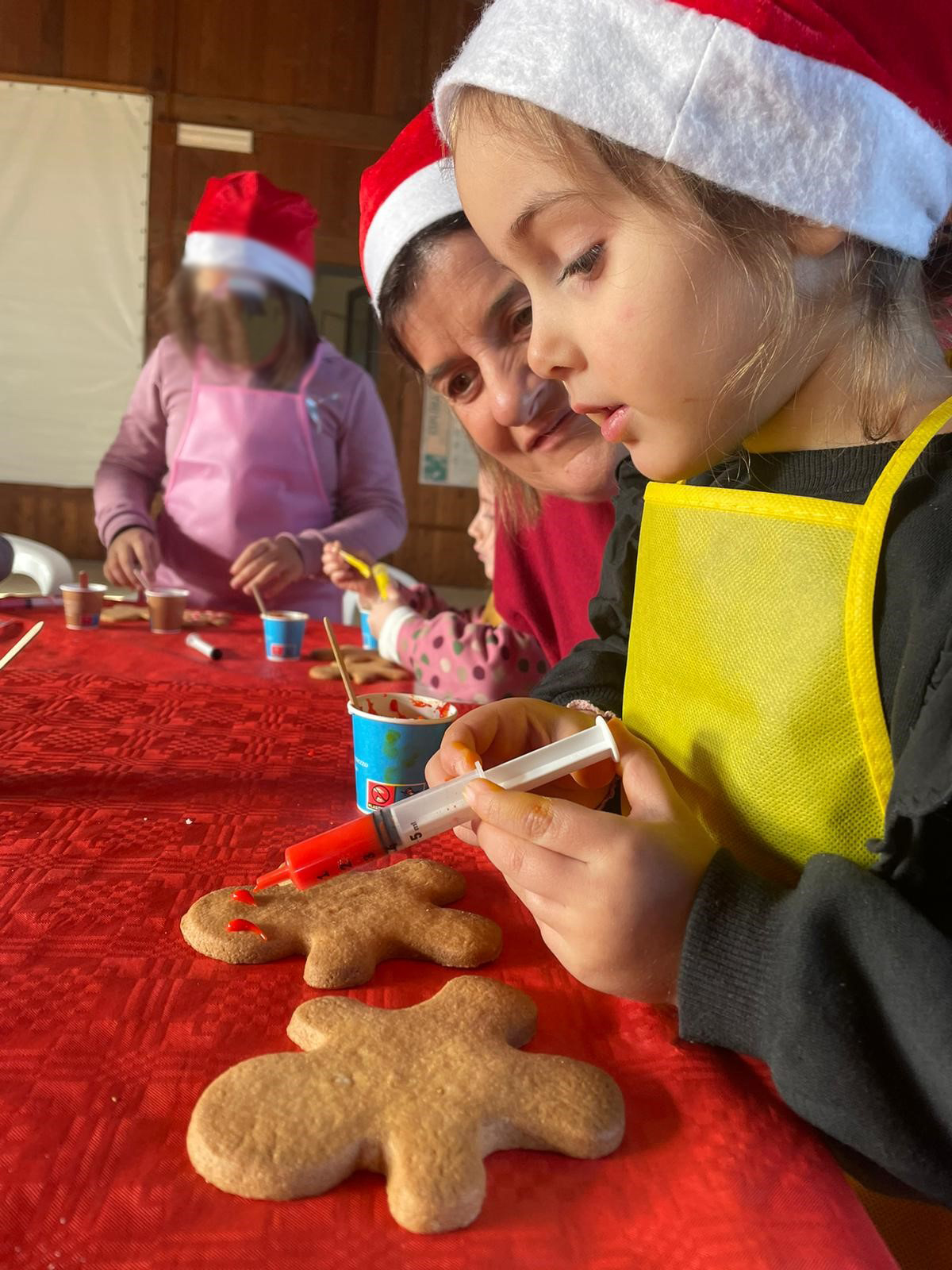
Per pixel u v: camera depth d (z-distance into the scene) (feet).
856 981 1.74
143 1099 1.67
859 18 1.98
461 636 5.28
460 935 2.23
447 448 21.95
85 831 2.86
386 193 4.18
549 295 2.32
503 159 2.17
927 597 2.03
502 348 4.14
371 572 6.11
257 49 20.18
